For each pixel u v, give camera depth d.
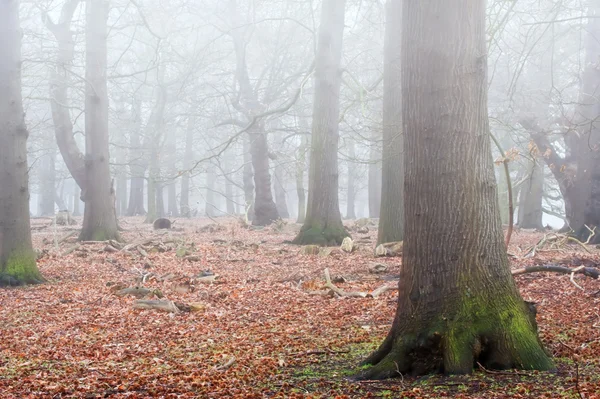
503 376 6.20
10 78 15.28
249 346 8.76
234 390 6.41
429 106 6.89
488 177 6.89
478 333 6.50
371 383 6.40
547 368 6.48
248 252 22.44
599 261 16.33
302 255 20.91
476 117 6.89
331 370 7.14
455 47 6.85
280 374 7.05
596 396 5.44
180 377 7.07
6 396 6.47
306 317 10.94
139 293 13.73
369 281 14.78
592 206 24.73
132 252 22.27
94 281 15.91
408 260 6.97
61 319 11.35
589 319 9.60
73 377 7.30
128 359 8.30
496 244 6.82
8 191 15.36
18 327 10.71
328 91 24.84
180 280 15.62
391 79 21.36
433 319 6.67
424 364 6.59
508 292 6.75
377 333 9.26
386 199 21.19
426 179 6.85
